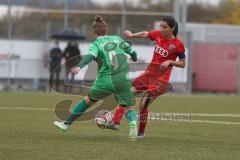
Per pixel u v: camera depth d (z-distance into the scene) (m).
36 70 67.56
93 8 74.56
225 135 28.00
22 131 27.31
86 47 66.88
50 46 68.38
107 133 27.31
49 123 31.52
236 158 20.73
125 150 21.80
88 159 19.66
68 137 25.38
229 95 69.75
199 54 77.06
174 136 27.05
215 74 77.06
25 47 68.25
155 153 21.33
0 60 67.88
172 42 25.59
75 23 72.25
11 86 67.69
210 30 93.88
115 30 70.12
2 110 40.06
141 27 70.19
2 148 21.62
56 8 72.44
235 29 94.12
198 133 28.61
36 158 19.64
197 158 20.52
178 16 68.75
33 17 72.38
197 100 56.97
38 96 56.00
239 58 76.50
